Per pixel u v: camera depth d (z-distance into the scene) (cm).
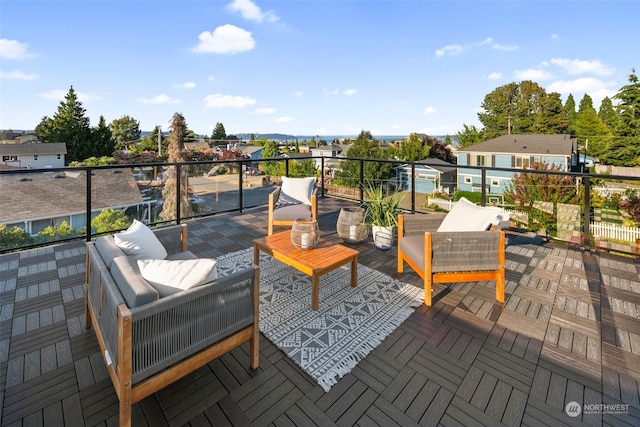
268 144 3438
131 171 442
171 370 142
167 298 137
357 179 630
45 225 373
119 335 126
